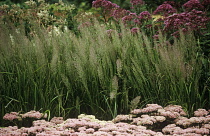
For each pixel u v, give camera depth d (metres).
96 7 7.12
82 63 4.78
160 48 5.05
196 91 4.78
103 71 4.93
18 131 3.63
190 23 5.84
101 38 5.40
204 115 4.18
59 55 4.98
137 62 4.95
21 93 4.72
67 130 3.61
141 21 6.92
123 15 6.78
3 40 4.85
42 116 4.27
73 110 4.80
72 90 4.70
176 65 4.82
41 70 4.64
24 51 4.87
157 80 4.78
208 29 6.58
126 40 5.29
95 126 3.68
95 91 4.78
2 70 4.80
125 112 4.84
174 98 4.71
